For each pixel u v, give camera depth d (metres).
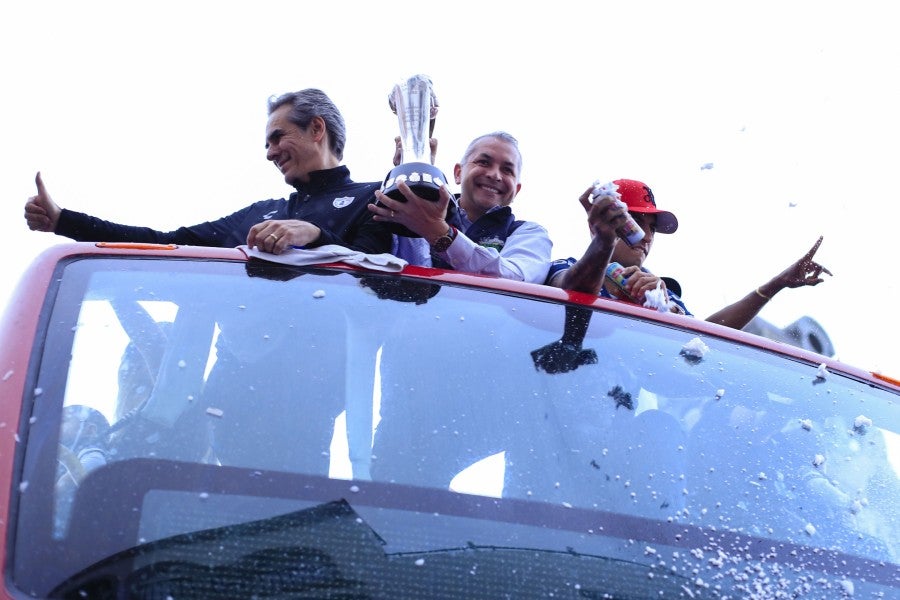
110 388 1.95
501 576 1.70
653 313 2.58
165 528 1.67
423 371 2.13
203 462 1.81
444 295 2.42
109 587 1.58
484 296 2.45
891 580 1.93
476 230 4.09
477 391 2.10
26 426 1.80
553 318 2.43
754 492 2.06
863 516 2.10
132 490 1.73
